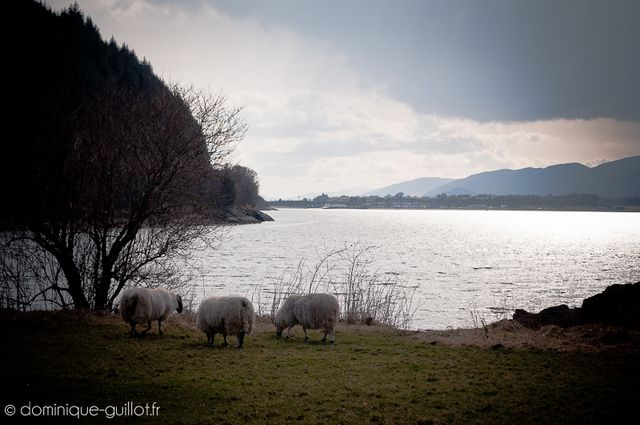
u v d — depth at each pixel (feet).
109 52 403.75
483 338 59.82
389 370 46.21
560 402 37.35
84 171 74.23
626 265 254.27
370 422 33.73
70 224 74.79
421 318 116.26
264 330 71.15
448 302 140.15
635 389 39.96
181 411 34.96
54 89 79.30
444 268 230.48
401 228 652.07
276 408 35.88
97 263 75.36
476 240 454.40
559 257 297.94
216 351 52.75
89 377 41.29
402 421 33.88
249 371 45.14
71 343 52.19
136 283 79.25
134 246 80.12
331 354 52.95
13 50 148.46
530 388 40.42
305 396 38.58
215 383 41.22
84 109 78.64
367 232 525.75
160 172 76.18
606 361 47.80
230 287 151.74
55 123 74.49
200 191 82.53
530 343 55.52
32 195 71.15
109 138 76.54
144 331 60.23
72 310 69.05
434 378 43.11
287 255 258.78
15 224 72.38
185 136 78.43
